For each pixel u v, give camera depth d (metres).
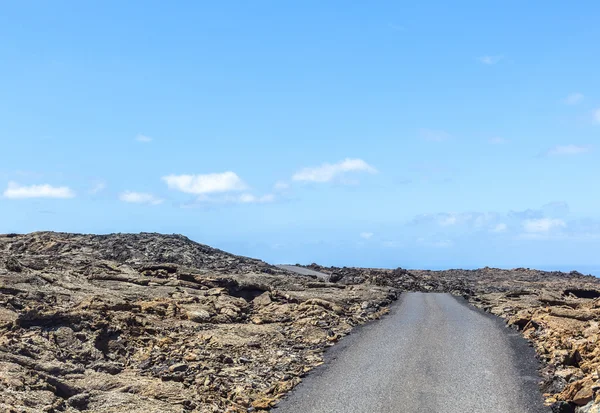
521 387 21.17
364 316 37.06
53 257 43.59
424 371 23.38
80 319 24.12
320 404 19.77
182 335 27.64
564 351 24.52
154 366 22.62
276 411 19.22
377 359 25.44
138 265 45.75
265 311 36.31
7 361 19.06
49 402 16.61
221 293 38.28
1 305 24.23
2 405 14.93
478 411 18.84
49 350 21.19
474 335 30.52
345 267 81.56
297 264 85.31
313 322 33.25
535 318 31.72
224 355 24.86
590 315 31.84
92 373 20.27
